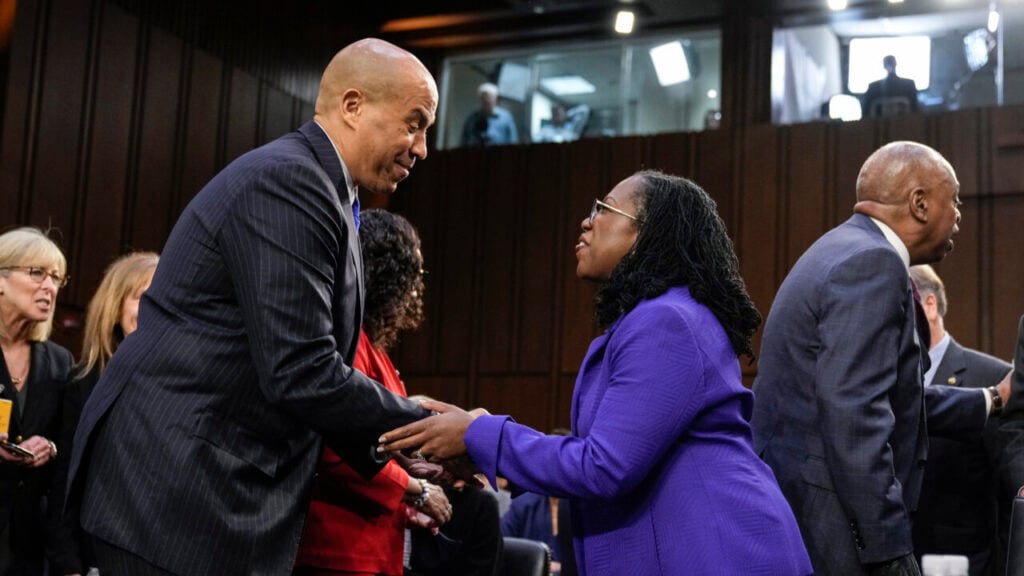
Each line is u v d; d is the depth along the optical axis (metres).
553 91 10.02
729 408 1.89
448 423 1.92
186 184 8.19
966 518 3.35
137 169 7.77
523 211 9.86
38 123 7.07
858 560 2.22
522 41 10.22
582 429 1.92
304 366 1.78
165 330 1.84
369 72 2.03
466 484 2.17
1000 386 2.80
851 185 8.84
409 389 9.98
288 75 9.29
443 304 9.99
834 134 8.96
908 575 2.18
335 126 2.04
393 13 10.31
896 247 2.61
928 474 3.38
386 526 2.30
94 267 7.41
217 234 1.84
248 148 8.80
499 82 10.23
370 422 1.86
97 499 1.79
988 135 8.50
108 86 7.58
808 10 9.20
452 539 2.78
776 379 2.43
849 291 2.32
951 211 2.63
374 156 2.04
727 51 9.43
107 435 1.82
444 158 10.18
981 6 8.71
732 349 1.96
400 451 1.99
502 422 1.93
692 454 1.85
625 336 1.89
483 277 9.91
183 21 8.26
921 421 2.42
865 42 9.05
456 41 10.30
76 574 3.11
